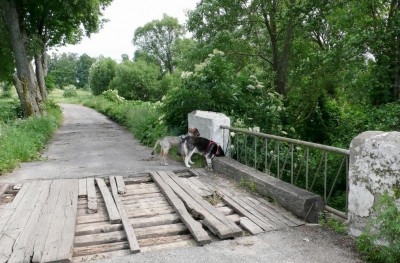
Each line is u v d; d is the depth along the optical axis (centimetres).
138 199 608
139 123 1534
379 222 382
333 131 1329
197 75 1027
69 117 2978
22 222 475
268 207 548
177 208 532
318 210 502
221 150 812
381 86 1232
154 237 461
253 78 1102
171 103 1060
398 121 923
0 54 2058
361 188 418
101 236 453
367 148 409
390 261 352
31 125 1413
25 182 691
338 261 380
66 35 2714
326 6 1224
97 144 1321
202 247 421
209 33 1784
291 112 1314
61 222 475
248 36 1806
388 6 1254
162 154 880
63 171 809
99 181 699
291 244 424
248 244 425
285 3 1684
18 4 1869
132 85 5019
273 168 804
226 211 543
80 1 1881
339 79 1241
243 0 1655
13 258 375
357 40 1039
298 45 1756
